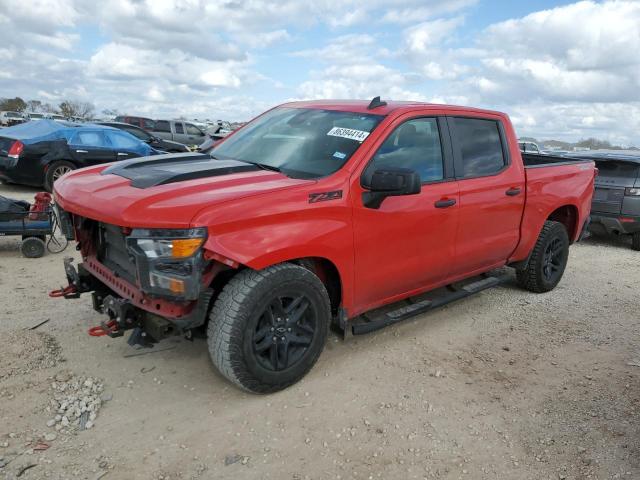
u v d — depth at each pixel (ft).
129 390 11.35
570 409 11.55
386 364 13.11
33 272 18.74
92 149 37.58
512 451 10.07
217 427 10.28
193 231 9.50
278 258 10.50
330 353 13.47
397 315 13.65
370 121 13.04
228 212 9.84
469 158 15.06
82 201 10.93
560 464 9.76
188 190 10.37
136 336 10.71
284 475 9.13
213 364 11.62
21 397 10.76
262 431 10.23
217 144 15.43
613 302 18.88
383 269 12.80
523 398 11.94
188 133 78.84
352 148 12.32
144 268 9.70
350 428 10.47
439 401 11.60
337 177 11.62
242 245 9.96
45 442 9.55
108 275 11.51
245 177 11.48
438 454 9.87
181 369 12.30
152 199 9.91
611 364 13.80
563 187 18.48
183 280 9.55
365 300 12.85
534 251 18.30
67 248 22.17
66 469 8.94
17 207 20.31
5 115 149.48
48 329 13.84
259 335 10.77
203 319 10.30
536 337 15.33
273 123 14.87
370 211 12.09
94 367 12.14
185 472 9.06
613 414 11.40
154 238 9.54
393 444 10.08
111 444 9.63
